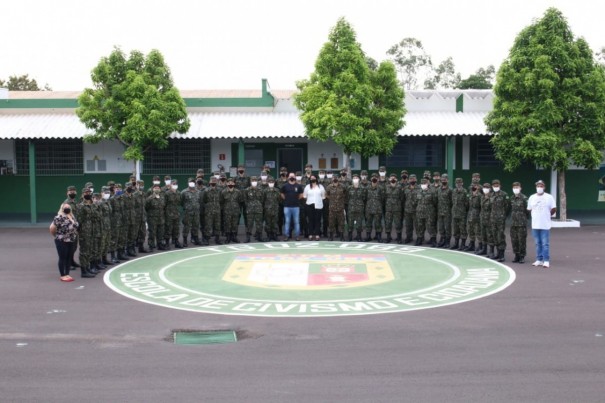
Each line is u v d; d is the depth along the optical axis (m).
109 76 24.06
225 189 20.39
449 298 12.56
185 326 10.64
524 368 8.41
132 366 8.62
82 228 14.82
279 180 21.72
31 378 8.18
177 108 24.41
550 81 22.47
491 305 11.95
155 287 13.80
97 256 15.30
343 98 23.08
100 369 8.50
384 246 19.44
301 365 8.59
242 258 17.36
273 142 28.02
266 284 14.05
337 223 20.66
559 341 9.62
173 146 27.92
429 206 19.19
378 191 20.27
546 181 28.03
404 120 24.72
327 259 17.14
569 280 14.30
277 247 19.33
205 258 17.41
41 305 12.20
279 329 10.38
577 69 23.12
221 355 9.07
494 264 16.38
